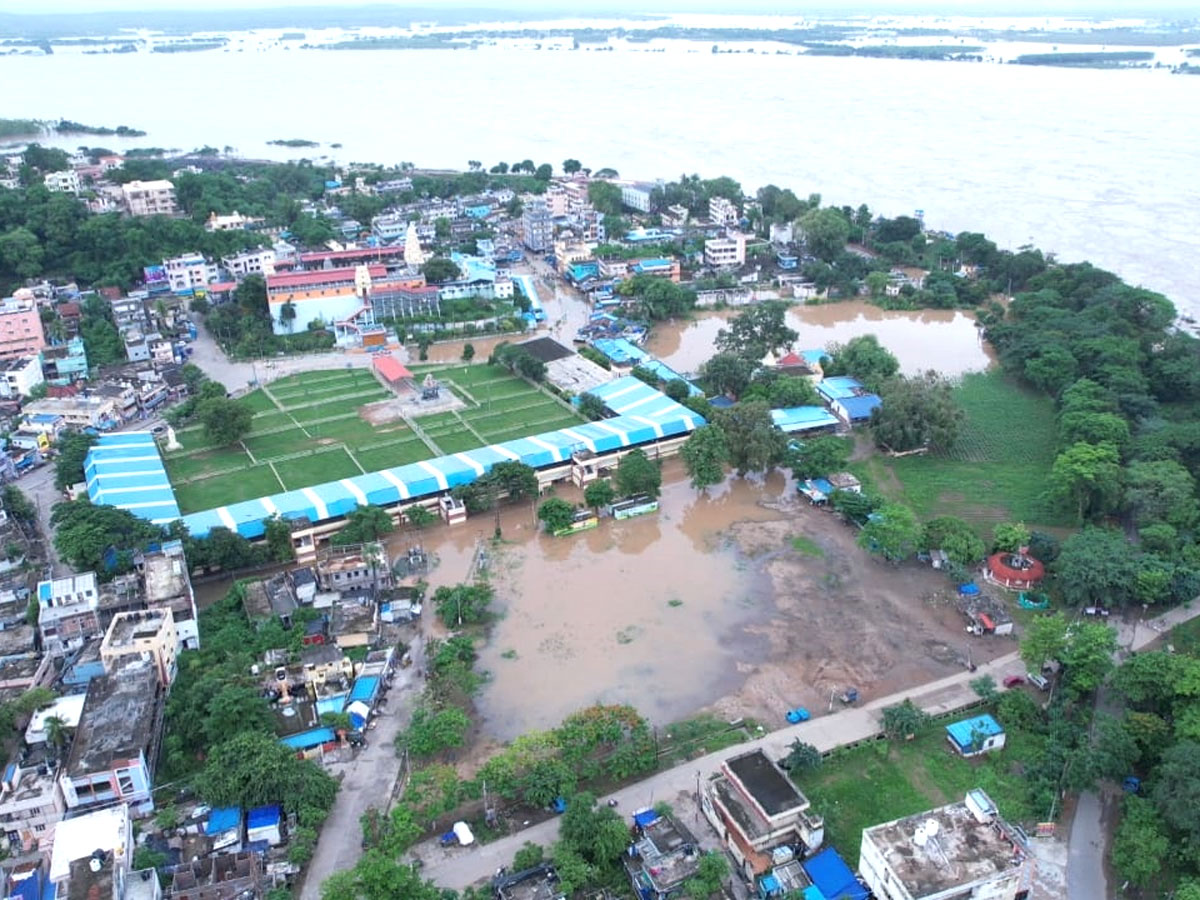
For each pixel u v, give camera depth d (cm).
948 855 8231
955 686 11612
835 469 16788
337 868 9088
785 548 14962
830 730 10906
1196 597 13188
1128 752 9856
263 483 16988
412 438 18775
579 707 11381
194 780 9844
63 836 8775
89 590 12350
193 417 19875
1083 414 17425
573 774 9875
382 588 13688
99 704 10531
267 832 9319
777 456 17100
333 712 10906
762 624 12962
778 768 9575
